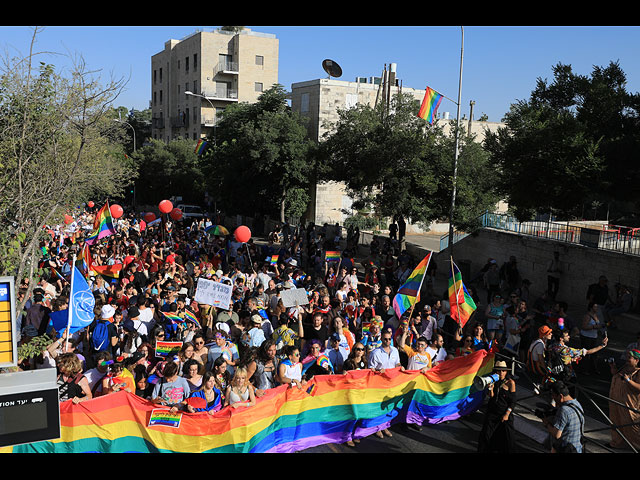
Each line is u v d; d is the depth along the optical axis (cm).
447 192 2584
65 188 938
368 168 2684
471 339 1069
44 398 509
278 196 4194
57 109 978
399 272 1889
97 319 1067
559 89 2219
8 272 788
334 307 1238
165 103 7412
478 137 5131
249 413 788
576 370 1284
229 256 2241
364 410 902
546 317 1388
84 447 731
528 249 2323
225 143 4309
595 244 2014
